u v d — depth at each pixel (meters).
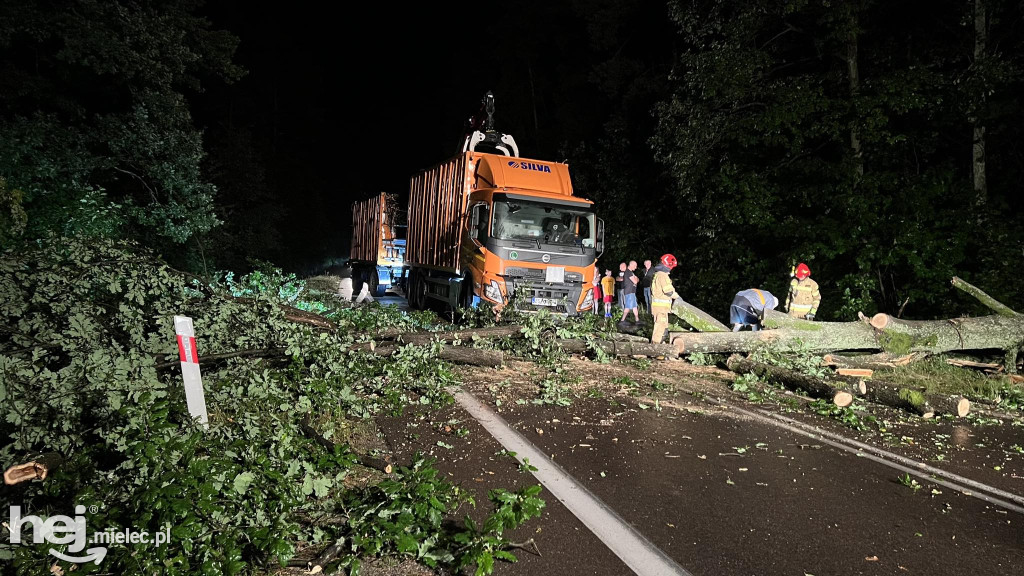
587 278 14.01
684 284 19.78
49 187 16.44
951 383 9.73
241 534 3.80
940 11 15.98
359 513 4.29
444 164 17.16
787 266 15.99
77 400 4.56
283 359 7.07
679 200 18.89
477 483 5.16
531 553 4.09
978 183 14.61
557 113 33.09
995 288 13.10
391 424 6.65
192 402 4.91
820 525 4.67
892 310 15.70
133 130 18.52
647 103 24.95
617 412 7.52
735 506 4.95
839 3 14.82
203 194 19.48
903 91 14.09
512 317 11.49
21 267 5.72
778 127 15.73
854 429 7.26
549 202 13.80
